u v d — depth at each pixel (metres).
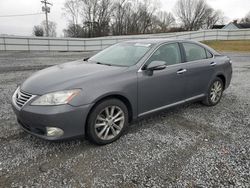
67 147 3.14
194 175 2.58
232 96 5.80
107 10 57.16
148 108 3.69
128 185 2.41
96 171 2.63
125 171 2.64
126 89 3.29
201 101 4.90
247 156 2.97
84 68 3.54
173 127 3.85
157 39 4.29
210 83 4.75
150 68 3.49
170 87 3.91
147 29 62.50
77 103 2.86
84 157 2.91
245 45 23.41
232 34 28.19
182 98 4.24
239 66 11.28
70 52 21.77
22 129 3.41
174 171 2.65
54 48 23.23
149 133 3.61
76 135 2.96
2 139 3.33
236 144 3.29
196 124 3.99
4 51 20.53
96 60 4.14
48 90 2.88
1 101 5.06
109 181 2.46
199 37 27.36
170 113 4.50
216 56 4.99
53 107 2.78
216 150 3.12
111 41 25.55
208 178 2.53
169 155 2.99
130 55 3.85
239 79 7.93
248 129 3.81
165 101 3.92
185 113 4.52
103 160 2.85
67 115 2.81
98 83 3.06
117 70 3.37
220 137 3.51
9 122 3.93
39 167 2.69
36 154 2.96
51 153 2.99
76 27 58.59
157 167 2.72
